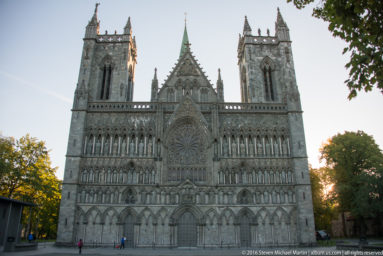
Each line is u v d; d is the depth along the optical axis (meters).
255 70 78.25
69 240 58.81
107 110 69.50
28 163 74.94
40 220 99.56
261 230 61.56
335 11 16.02
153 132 68.19
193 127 69.44
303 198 63.28
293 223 62.34
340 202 77.81
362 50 16.33
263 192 64.00
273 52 80.62
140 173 64.62
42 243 72.50
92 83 75.06
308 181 64.44
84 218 60.97
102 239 60.03
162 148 66.12
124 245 58.34
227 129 69.00
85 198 62.47
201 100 74.62
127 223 61.53
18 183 74.19
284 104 72.19
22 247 46.94
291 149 67.69
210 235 60.56
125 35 80.44
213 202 62.75
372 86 16.48
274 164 66.56
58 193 92.44
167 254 45.38
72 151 65.06
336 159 79.38
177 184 63.53
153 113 70.06
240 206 62.69
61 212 60.53
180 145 67.94
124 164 65.25
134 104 71.00
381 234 83.94
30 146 75.88
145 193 63.03
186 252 49.44
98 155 65.88
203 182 65.19
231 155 66.88
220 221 61.44
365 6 15.62
